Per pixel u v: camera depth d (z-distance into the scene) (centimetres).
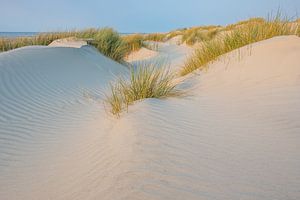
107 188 235
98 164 287
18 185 291
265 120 370
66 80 699
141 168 255
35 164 333
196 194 220
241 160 273
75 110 535
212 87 558
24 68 675
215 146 304
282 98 429
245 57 629
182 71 809
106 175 257
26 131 431
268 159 273
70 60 845
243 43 759
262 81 509
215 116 399
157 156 276
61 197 249
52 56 810
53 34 1309
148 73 541
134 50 1692
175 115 396
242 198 215
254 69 561
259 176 244
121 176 247
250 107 421
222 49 775
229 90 516
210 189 227
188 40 2025
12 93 558
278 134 328
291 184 231
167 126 353
